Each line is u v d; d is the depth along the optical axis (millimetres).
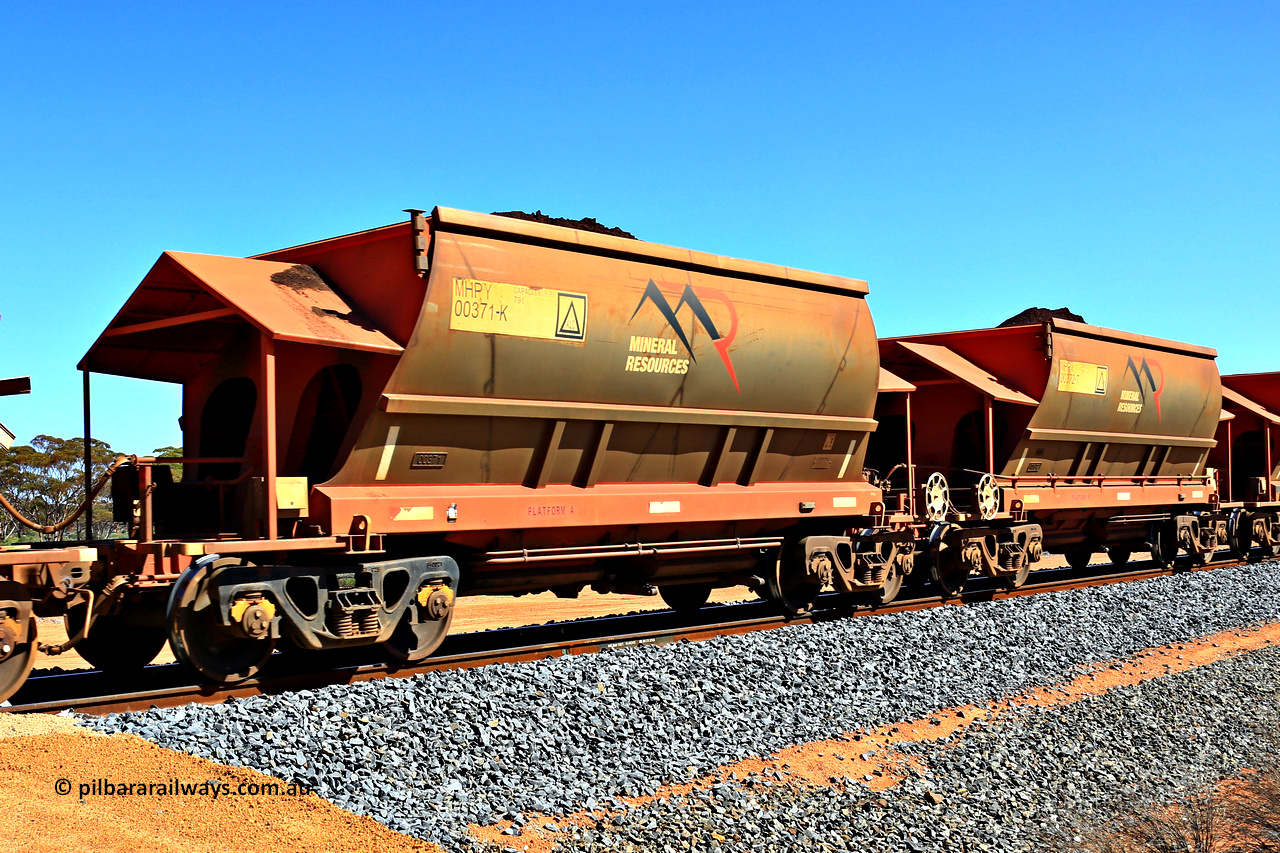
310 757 7020
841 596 14281
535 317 10297
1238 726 10523
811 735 9133
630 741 8242
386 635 9336
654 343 11375
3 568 8148
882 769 8594
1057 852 7305
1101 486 18984
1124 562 22078
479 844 6129
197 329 10250
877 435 18344
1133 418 19344
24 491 39812
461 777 7137
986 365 17734
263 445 9344
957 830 7488
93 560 8477
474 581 10789
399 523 9586
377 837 5957
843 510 13898
